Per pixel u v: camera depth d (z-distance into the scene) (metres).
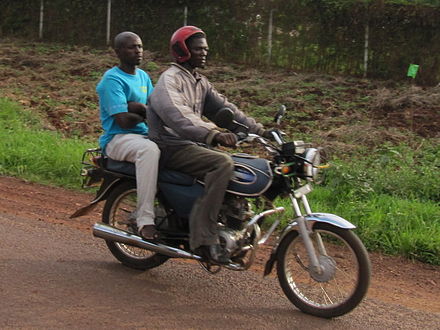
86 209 5.19
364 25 15.90
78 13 19.19
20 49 17.95
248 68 16.67
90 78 15.05
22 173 8.38
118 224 5.25
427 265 5.90
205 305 4.52
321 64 16.45
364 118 11.65
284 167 4.36
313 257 4.35
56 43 19.17
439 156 9.35
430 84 15.20
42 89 13.80
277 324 4.26
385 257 6.04
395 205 6.94
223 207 4.54
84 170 5.21
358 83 14.91
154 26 18.28
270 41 16.97
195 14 17.84
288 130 10.91
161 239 4.85
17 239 5.69
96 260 5.31
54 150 8.92
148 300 4.54
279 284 5.02
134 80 5.17
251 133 4.73
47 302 4.37
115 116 4.91
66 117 11.47
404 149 9.53
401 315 4.59
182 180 4.64
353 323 4.36
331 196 7.27
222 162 4.40
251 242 4.49
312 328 4.23
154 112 4.66
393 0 15.95
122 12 18.64
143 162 4.65
